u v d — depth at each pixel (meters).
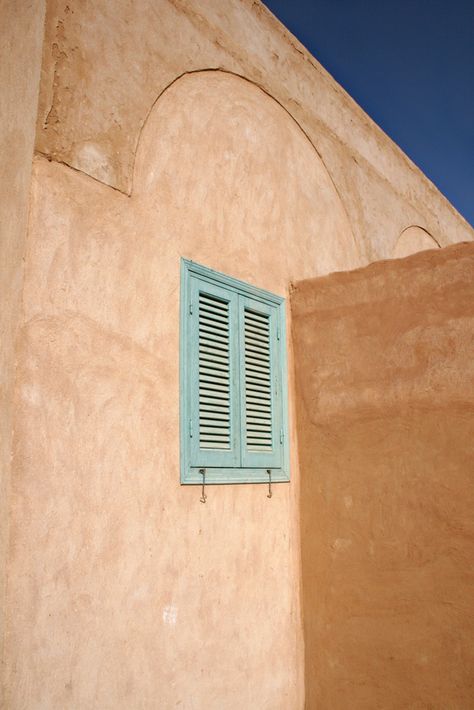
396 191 7.98
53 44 3.52
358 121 7.19
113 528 3.49
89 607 3.31
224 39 4.99
